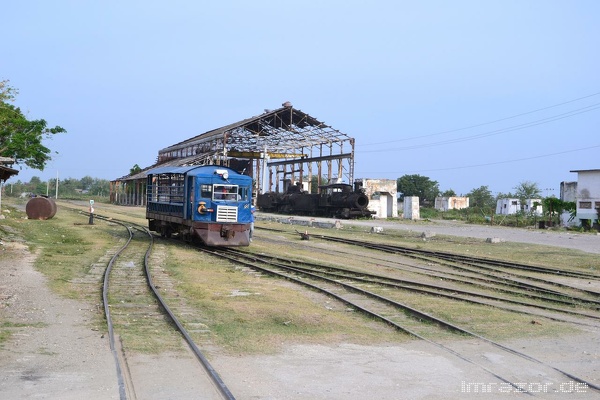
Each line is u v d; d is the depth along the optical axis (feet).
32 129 171.53
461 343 32.76
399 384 24.99
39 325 33.60
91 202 130.93
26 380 23.67
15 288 44.91
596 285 59.67
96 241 91.40
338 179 208.74
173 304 41.63
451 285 56.39
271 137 211.20
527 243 109.19
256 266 62.95
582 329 37.22
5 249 71.41
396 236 121.90
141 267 61.16
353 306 42.68
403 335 34.37
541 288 55.06
